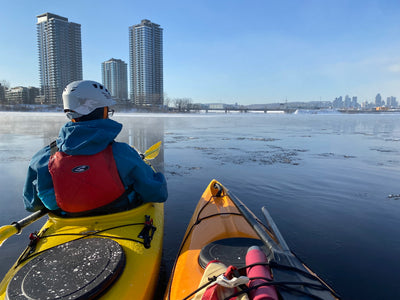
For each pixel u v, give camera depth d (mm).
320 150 9711
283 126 23078
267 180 5816
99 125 1883
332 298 1253
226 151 9414
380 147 10445
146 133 15492
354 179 5914
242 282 1181
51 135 13781
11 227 1856
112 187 1909
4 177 5945
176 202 4520
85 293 1323
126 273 1631
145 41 106812
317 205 4422
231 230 2408
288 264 1429
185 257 2102
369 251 3082
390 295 2396
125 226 2045
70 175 1793
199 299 1366
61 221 2021
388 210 4223
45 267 1479
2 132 15180
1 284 1643
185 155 8648
